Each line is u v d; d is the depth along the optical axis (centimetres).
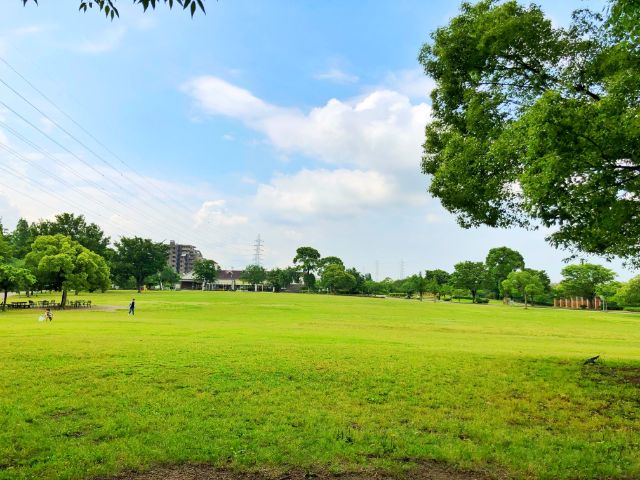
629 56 882
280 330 2703
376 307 6900
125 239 11906
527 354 1652
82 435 764
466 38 1151
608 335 3494
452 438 782
